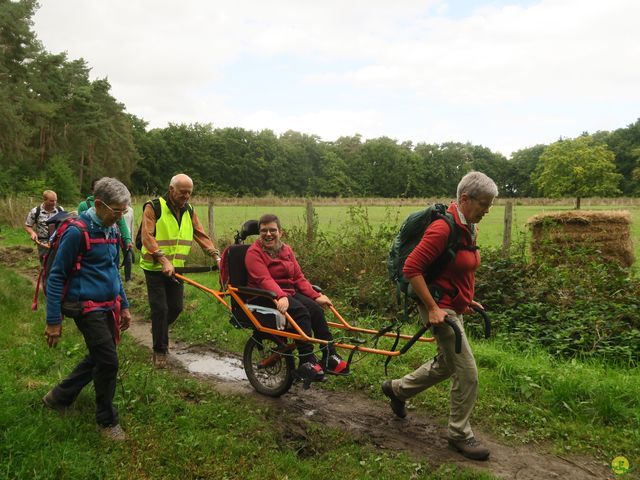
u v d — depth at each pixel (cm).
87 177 6550
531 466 397
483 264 800
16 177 4616
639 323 648
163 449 379
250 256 495
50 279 375
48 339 377
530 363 559
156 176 9181
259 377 534
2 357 550
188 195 588
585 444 425
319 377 446
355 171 10106
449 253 381
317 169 11138
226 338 691
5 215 2177
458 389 403
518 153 11481
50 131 5759
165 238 580
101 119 6319
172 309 610
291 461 381
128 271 730
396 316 768
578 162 5141
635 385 501
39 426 377
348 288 873
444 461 399
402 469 381
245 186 10000
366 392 526
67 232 377
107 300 396
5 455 345
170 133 9819
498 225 2038
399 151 10306
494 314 723
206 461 371
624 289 719
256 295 477
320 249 1010
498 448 423
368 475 371
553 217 902
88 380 416
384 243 964
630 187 8794
